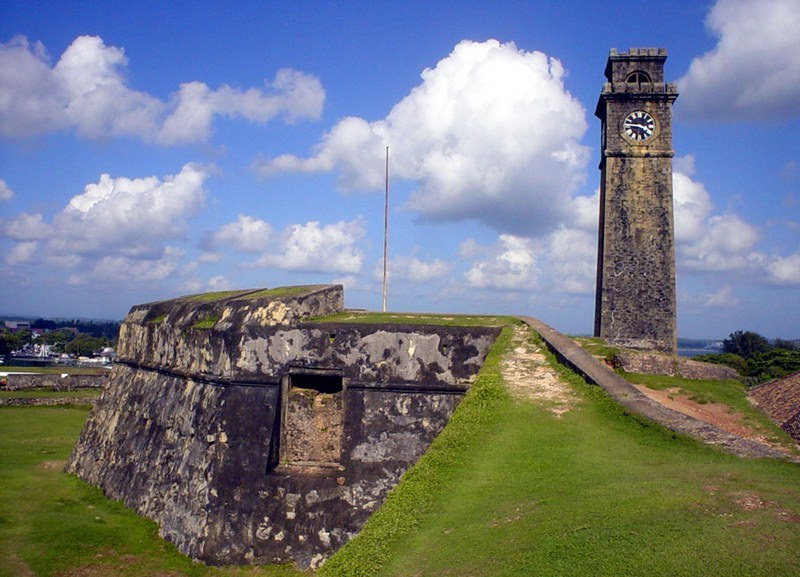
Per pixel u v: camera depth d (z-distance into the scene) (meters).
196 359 19.33
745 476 10.01
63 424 31.22
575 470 11.08
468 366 17.50
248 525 15.91
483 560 8.79
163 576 14.85
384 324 17.69
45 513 18.66
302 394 17.59
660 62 33.88
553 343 17.16
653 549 7.86
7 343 91.12
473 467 12.09
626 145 33.62
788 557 7.28
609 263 33.38
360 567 10.00
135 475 20.14
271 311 17.97
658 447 11.75
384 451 16.69
